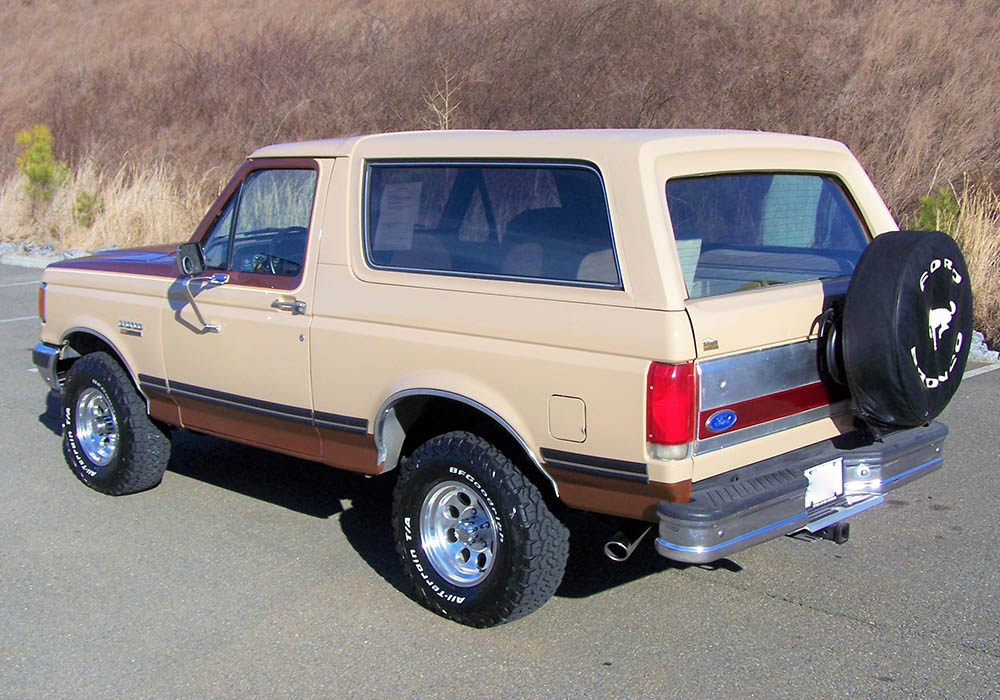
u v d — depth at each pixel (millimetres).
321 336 4750
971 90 15273
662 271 3680
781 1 18844
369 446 4699
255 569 5051
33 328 11680
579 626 4398
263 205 5125
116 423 5949
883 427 4156
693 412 3670
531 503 4141
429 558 4461
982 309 9656
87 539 5461
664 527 3717
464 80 18922
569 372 3877
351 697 3865
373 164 4656
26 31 34594
